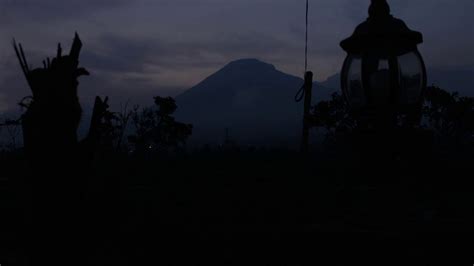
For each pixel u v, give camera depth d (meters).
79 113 4.62
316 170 11.80
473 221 6.08
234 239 5.96
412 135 3.38
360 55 3.57
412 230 5.28
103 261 5.41
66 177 4.52
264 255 5.59
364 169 3.46
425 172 3.40
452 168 10.30
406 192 3.37
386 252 5.21
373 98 3.46
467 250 5.05
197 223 6.79
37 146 4.49
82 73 4.64
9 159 11.53
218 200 8.44
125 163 12.62
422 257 5.11
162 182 10.71
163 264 5.59
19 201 7.34
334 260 5.34
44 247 4.54
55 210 4.51
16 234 6.29
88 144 4.62
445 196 7.67
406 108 3.48
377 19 3.53
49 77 4.52
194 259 5.68
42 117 4.48
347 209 6.96
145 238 6.10
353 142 3.52
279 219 7.02
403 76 3.44
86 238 4.67
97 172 9.10
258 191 9.36
